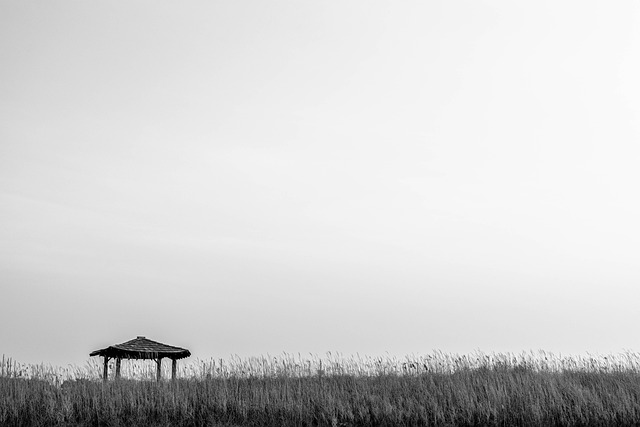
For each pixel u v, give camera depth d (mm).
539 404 24844
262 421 25312
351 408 25609
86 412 25359
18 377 27000
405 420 25031
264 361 29797
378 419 25031
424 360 30688
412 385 27844
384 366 30453
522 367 30312
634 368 30328
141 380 28516
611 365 30516
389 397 26484
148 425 24922
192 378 28938
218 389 26781
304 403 26016
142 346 33156
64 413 25016
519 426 24406
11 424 24578
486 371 29516
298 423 25188
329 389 27047
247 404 25938
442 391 26656
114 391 26297
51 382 26938
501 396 25219
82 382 27422
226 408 25641
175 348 33625
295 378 29312
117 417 25266
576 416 24719
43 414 25047
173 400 25672
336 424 24734
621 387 26094
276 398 25812
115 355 32531
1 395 25359
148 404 25656
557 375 28797
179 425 25297
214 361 29594
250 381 28734
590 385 27500
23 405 25078
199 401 26156
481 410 24562
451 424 24594
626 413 24516
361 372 30156
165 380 28625
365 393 26594
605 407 24953
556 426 24469
